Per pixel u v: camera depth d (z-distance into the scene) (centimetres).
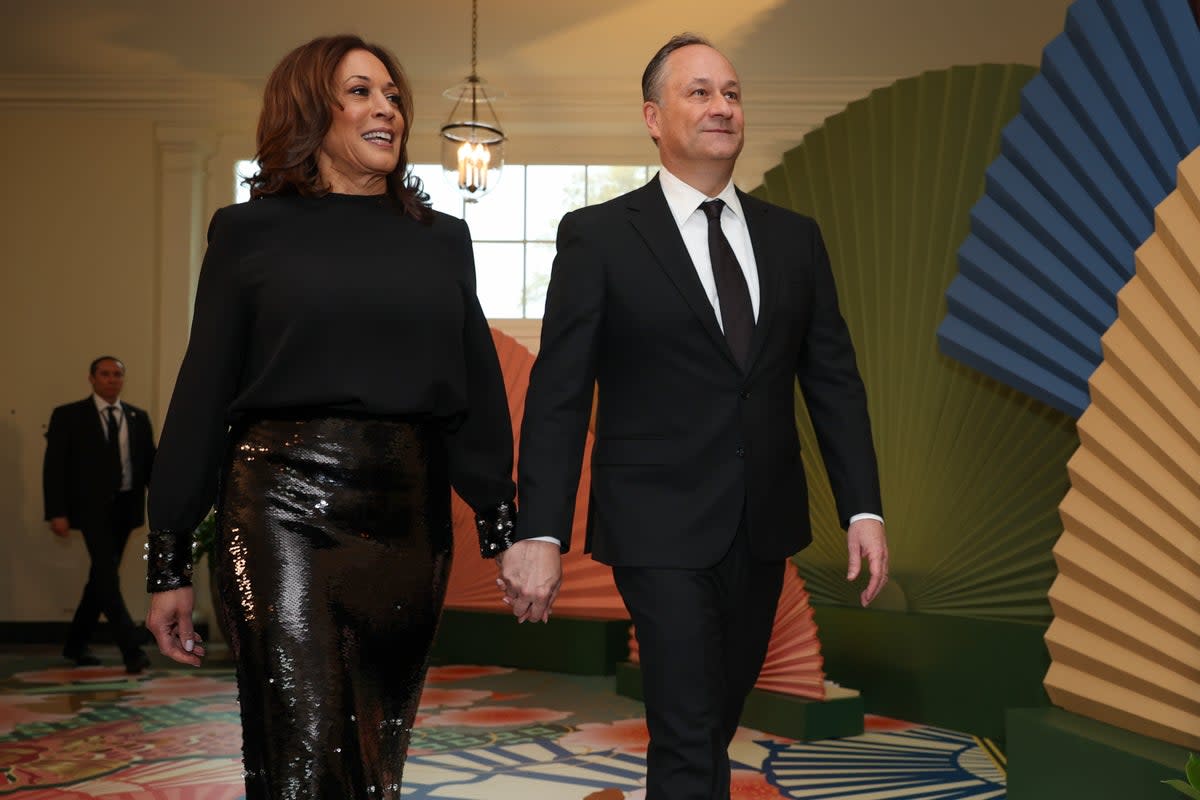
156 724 394
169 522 156
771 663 382
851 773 315
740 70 640
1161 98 263
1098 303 283
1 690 473
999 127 395
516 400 515
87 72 657
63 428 559
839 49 619
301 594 146
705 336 183
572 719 405
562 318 187
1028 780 243
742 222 196
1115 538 234
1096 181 279
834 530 417
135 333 668
